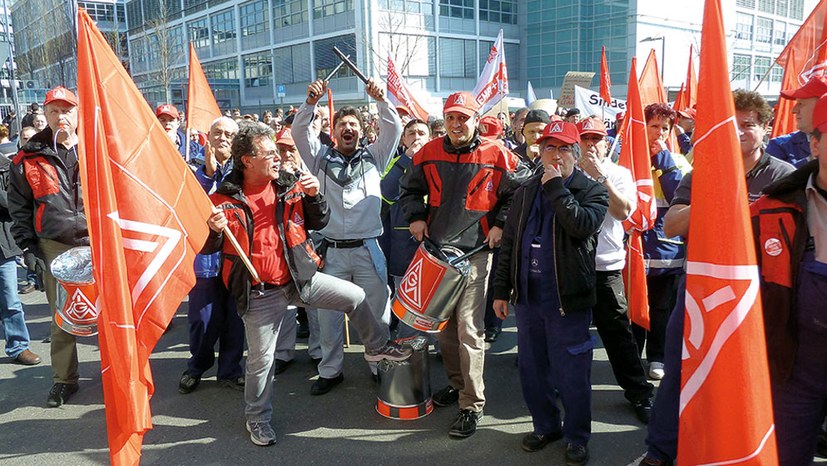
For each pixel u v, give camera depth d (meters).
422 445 3.86
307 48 40.09
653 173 4.57
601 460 3.61
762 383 2.03
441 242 4.00
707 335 2.07
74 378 4.67
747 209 2.01
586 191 3.34
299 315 6.21
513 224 3.58
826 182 2.22
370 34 35.41
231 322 4.74
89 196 2.80
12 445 3.96
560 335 3.42
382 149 4.86
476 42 41.44
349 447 3.86
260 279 3.79
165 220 3.13
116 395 2.82
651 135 4.57
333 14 37.59
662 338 4.69
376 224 4.78
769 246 2.35
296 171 4.38
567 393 3.45
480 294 3.98
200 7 48.16
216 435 4.05
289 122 7.98
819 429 2.43
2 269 5.23
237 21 45.28
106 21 45.16
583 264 3.32
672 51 41.53
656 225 4.55
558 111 8.45
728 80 1.99
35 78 37.00
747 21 46.31
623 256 4.10
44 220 4.48
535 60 43.72
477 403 4.00
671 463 3.30
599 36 40.69
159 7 38.25
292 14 40.59
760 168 3.12
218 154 4.85
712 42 2.00
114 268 2.80
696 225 2.07
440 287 3.82
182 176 3.29
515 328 6.14
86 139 2.79
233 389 4.77
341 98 37.66
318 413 4.34
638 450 3.71
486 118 6.26
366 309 4.16
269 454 3.80
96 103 2.81
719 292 2.03
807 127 2.89
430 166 4.09
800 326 2.32
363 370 5.12
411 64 37.00
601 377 4.81
